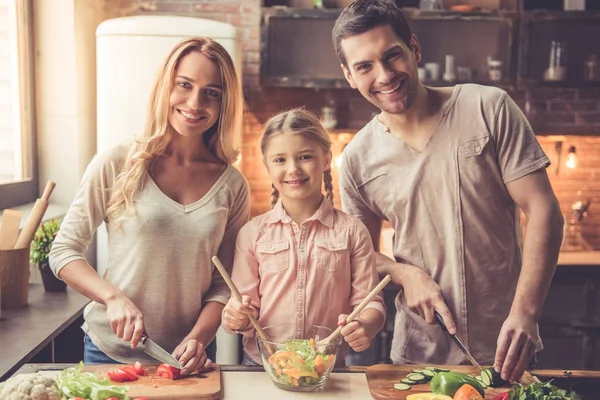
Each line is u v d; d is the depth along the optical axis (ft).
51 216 10.37
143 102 11.14
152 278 5.83
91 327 6.09
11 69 10.78
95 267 12.30
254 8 13.93
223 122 5.95
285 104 14.34
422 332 6.42
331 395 4.97
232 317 5.32
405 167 6.26
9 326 7.15
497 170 6.12
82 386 4.53
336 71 13.74
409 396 4.74
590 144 14.58
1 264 7.80
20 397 4.34
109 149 5.97
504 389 5.11
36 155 11.76
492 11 13.25
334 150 14.53
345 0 13.85
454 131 6.10
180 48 5.68
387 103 5.88
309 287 5.85
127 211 5.74
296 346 5.06
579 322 12.23
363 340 5.23
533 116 14.48
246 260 5.99
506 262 6.25
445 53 13.67
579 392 4.76
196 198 5.93
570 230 14.34
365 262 5.97
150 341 5.38
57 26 11.59
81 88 11.89
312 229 5.96
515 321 5.43
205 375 5.19
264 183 14.42
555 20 13.25
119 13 13.79
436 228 6.23
